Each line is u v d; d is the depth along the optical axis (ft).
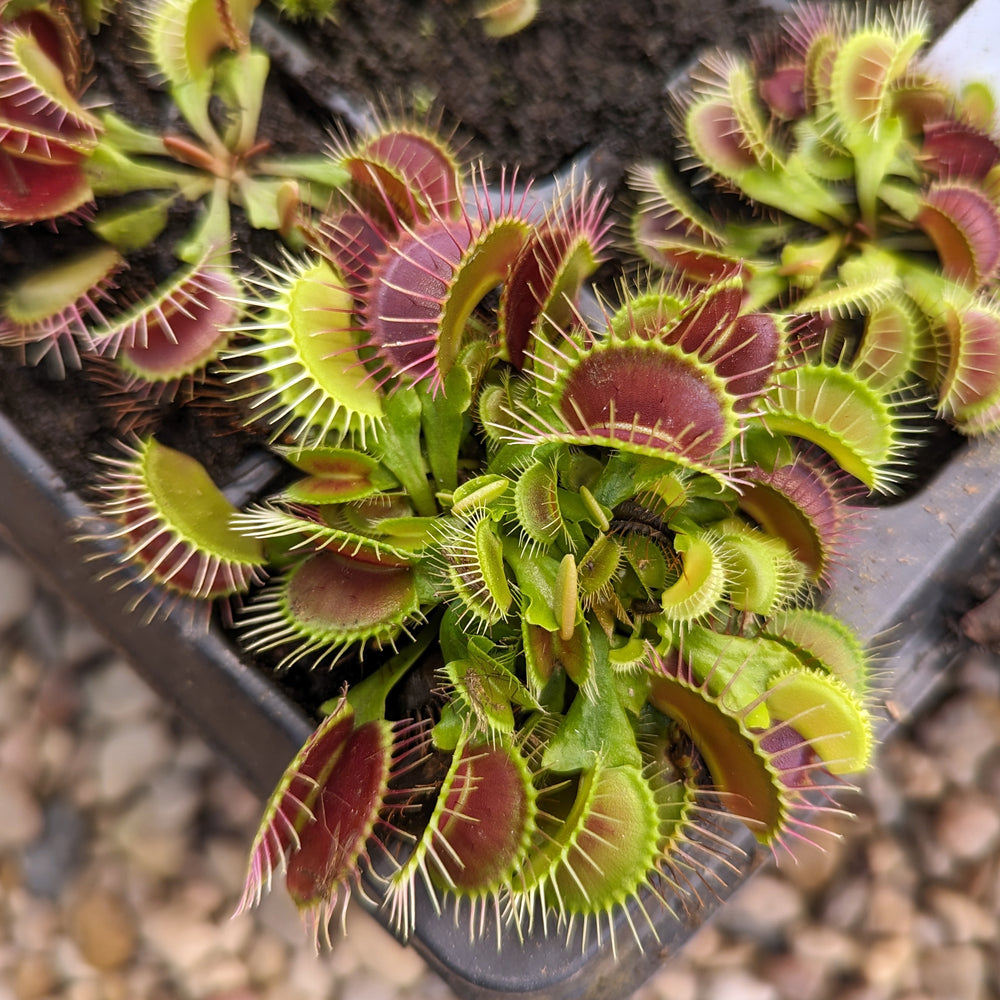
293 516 1.15
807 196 1.26
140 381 1.18
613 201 1.28
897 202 1.25
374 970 1.33
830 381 1.16
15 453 1.16
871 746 1.12
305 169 1.20
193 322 1.16
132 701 1.34
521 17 1.26
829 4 1.29
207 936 1.33
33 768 1.33
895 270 1.25
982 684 1.36
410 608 1.13
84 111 1.16
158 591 1.15
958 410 1.22
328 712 1.14
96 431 1.18
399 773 1.12
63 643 1.34
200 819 1.34
